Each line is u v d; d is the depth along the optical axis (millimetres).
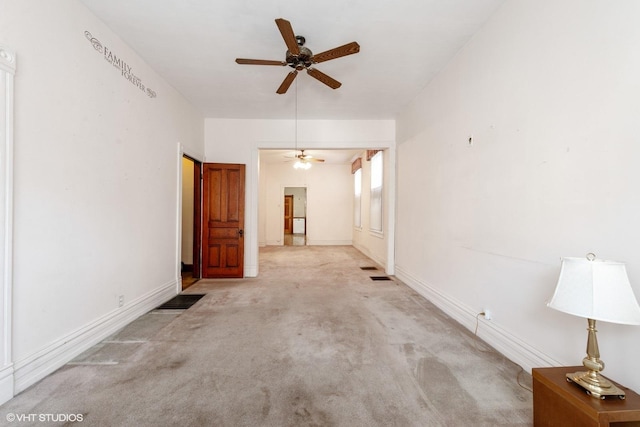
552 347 1882
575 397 1269
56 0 2053
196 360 2223
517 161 2191
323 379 1980
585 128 1658
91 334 2418
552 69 1881
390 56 3148
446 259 3324
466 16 2504
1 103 1648
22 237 1811
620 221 1474
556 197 1850
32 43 1866
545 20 1936
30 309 1868
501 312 2379
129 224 2951
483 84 2617
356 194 9172
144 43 2887
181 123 4191
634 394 1294
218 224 5074
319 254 7973
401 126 4961
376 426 1551
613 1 1510
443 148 3398
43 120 1953
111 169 2658
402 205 4918
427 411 1666
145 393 1809
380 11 2432
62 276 2121
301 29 2672
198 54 3100
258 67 3383
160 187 3588
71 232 2201
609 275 1203
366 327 2895
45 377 1961
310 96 4270
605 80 1548
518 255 2182
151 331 2770
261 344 2508
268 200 10031
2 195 1663
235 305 3588
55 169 2053
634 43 1417
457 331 2797
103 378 1967
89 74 2377
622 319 1145
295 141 5301
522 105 2145
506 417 1618
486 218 2570
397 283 4746
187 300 3789
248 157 5277
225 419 1593
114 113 2699
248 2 2318
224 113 5008
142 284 3215
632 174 1422
